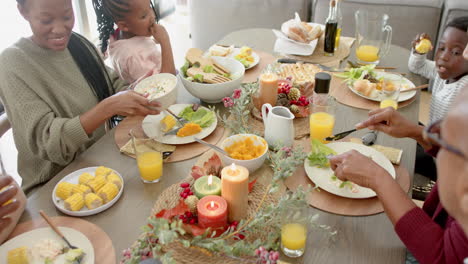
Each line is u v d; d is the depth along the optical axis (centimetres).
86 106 151
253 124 137
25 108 126
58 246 87
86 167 117
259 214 88
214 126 134
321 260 86
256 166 111
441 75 167
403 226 86
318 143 116
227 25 345
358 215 98
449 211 53
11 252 85
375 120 119
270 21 334
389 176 93
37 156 134
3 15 269
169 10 453
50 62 140
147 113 128
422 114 279
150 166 106
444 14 292
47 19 126
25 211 100
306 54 189
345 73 171
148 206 102
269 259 73
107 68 170
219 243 79
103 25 196
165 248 87
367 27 180
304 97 144
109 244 90
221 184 95
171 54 182
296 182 109
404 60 190
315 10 319
